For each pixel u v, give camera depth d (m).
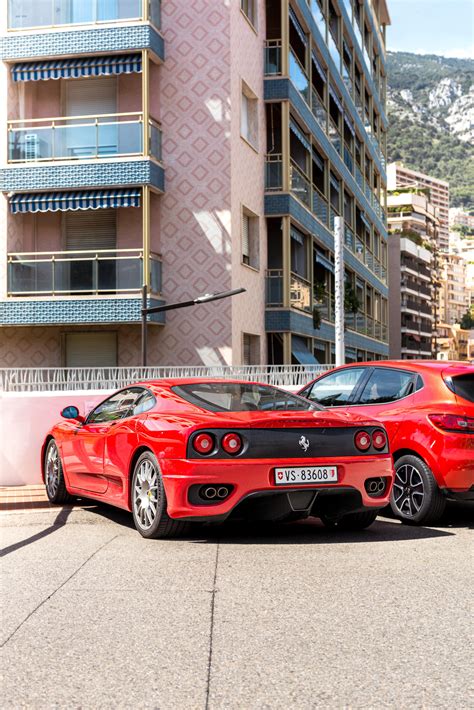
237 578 5.46
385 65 52.00
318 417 6.74
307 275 26.64
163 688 3.46
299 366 14.74
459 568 5.78
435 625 4.36
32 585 5.30
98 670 3.68
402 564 5.91
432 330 108.38
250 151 22.00
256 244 22.69
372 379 8.65
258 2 22.95
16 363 20.77
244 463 6.38
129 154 19.89
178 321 20.12
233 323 20.05
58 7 20.30
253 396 7.37
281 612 4.62
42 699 3.35
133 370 12.30
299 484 6.53
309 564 5.91
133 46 19.70
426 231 117.81
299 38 26.61
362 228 43.59
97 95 20.97
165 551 6.39
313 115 27.19
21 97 21.05
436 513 7.77
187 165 20.31
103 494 7.84
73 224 20.84
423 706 3.25
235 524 7.75
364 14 41.84
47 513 8.55
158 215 20.38
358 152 40.88
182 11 20.50
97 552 6.37
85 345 20.64
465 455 7.48
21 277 20.03
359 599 4.90
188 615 4.57
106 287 19.69
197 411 6.76
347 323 35.44
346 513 6.92
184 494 6.37
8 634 4.23
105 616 4.56
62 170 19.91
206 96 20.31
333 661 3.78
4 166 20.20
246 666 3.72
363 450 6.89
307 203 26.30
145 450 6.97
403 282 95.44
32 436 10.98
